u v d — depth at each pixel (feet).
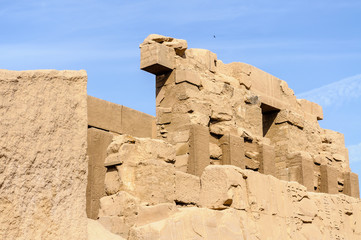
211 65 43.91
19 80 17.70
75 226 17.99
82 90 19.36
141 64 40.83
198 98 40.81
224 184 30.50
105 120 45.96
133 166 28.66
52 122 18.16
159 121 40.70
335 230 39.96
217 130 41.68
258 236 31.50
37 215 17.17
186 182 30.48
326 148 54.44
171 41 41.83
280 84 51.26
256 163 44.29
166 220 26.53
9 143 16.92
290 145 49.14
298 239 35.58
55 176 17.84
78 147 18.69
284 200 35.60
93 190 39.22
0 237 16.21
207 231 28.22
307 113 54.90
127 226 26.86
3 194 16.49
